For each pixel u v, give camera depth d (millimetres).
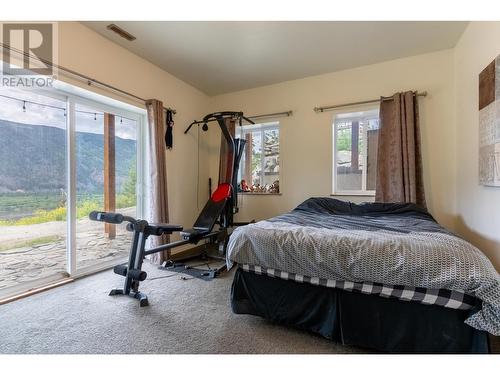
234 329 1613
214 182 4176
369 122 3311
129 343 1466
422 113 2887
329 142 3385
